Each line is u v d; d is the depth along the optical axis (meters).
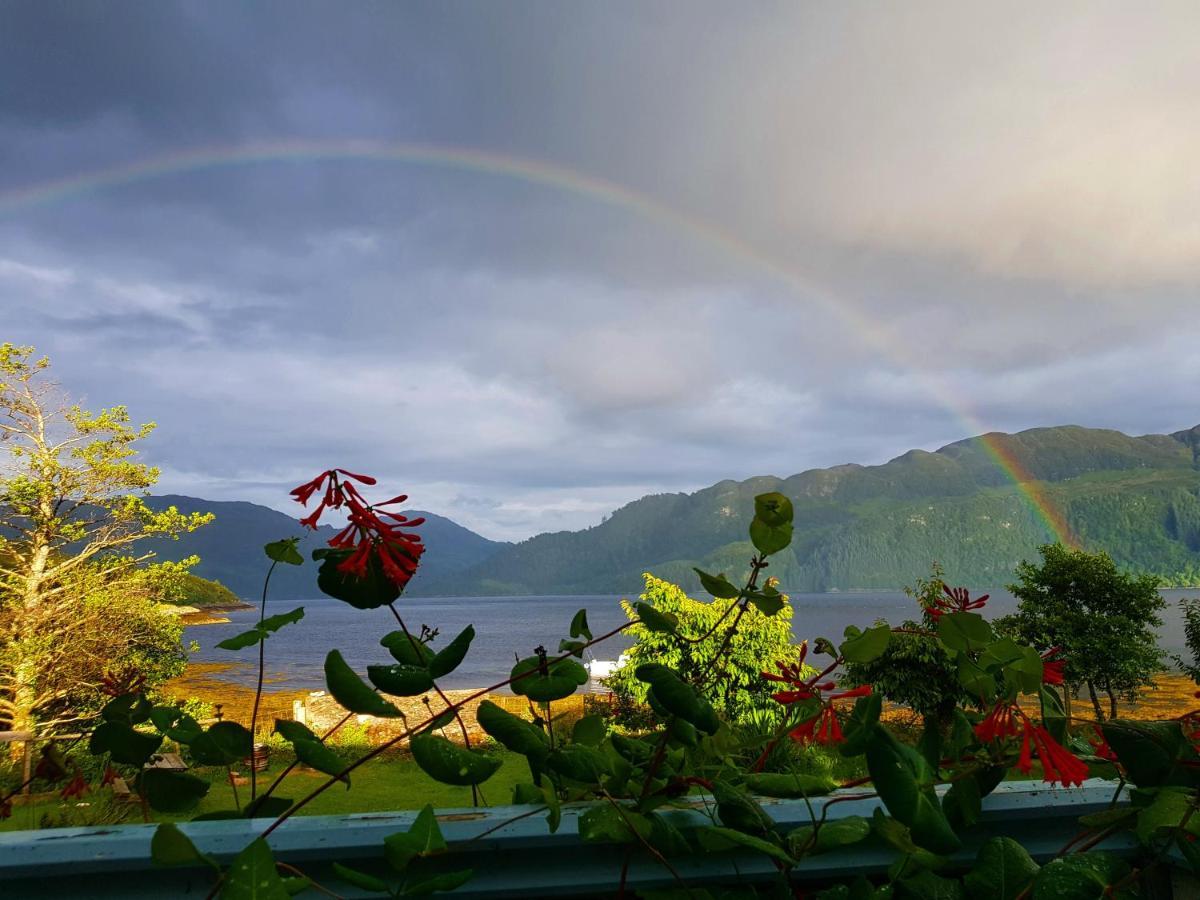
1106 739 1.17
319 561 1.23
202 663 67.94
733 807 1.07
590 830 1.00
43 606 17.83
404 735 1.05
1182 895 1.20
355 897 0.95
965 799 1.16
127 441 19.22
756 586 1.28
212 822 0.99
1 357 17.80
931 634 1.20
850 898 1.05
